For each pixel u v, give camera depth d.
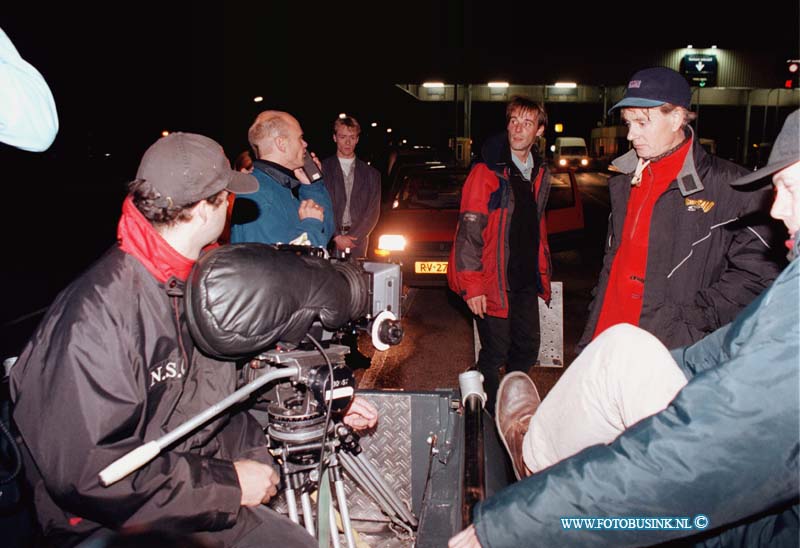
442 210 7.86
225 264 1.65
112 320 1.61
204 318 1.62
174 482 1.67
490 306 3.96
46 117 1.53
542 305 4.28
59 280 9.38
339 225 5.58
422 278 7.47
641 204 2.78
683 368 2.03
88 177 29.94
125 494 1.60
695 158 2.65
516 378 2.58
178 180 1.69
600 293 3.09
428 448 2.63
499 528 1.41
